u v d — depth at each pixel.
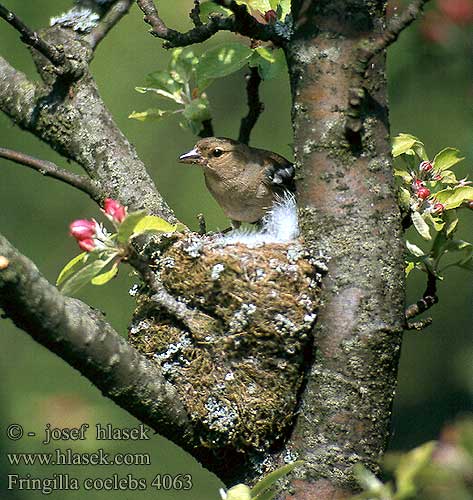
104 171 8.60
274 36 7.93
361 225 7.64
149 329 8.22
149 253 8.54
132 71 17.16
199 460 7.93
